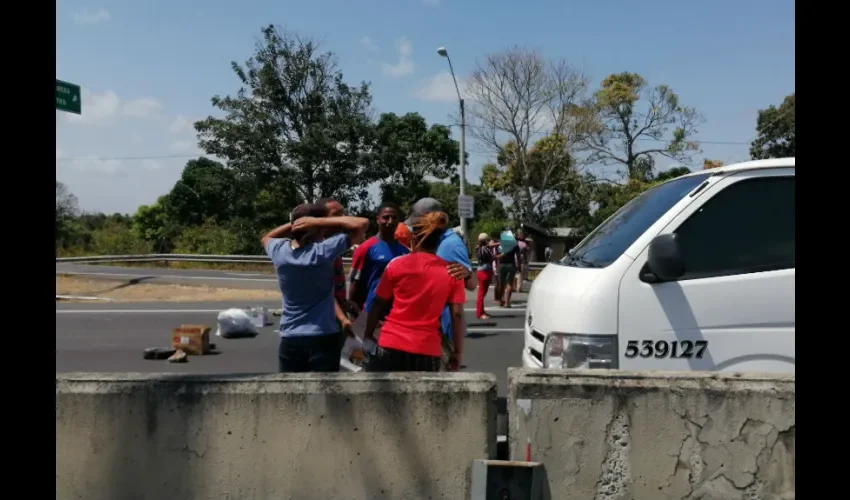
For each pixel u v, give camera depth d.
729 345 3.75
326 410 3.33
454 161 51.22
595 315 3.81
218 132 36.62
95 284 21.56
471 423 3.29
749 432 3.17
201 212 53.31
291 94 37.16
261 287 21.12
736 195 4.00
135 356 9.80
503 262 15.19
